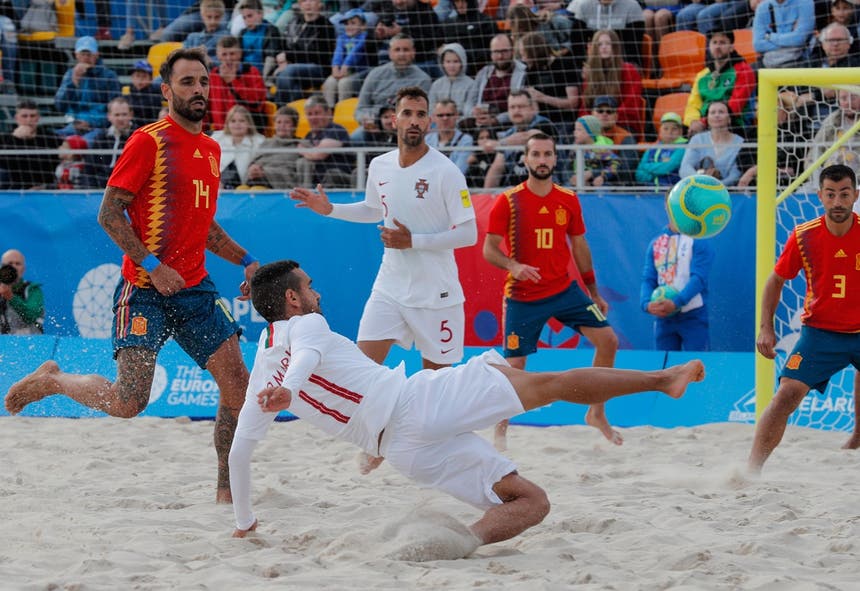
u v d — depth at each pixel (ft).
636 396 72.74
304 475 52.26
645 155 86.43
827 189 49.85
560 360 74.49
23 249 82.48
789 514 39.29
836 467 54.29
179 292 42.73
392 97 94.53
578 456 58.44
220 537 35.96
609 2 93.50
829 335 50.72
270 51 99.86
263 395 31.58
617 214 79.25
